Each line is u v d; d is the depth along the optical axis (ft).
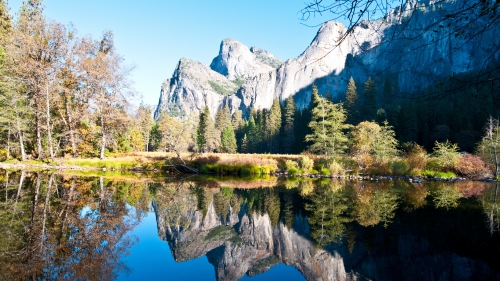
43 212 30.63
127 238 24.62
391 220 31.78
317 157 90.53
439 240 25.21
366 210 36.91
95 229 25.55
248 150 217.36
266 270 20.61
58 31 79.25
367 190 54.19
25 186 47.67
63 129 92.48
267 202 43.09
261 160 88.58
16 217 28.32
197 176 76.38
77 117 88.94
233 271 20.30
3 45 82.28
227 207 40.29
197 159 90.74
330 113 109.29
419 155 82.74
